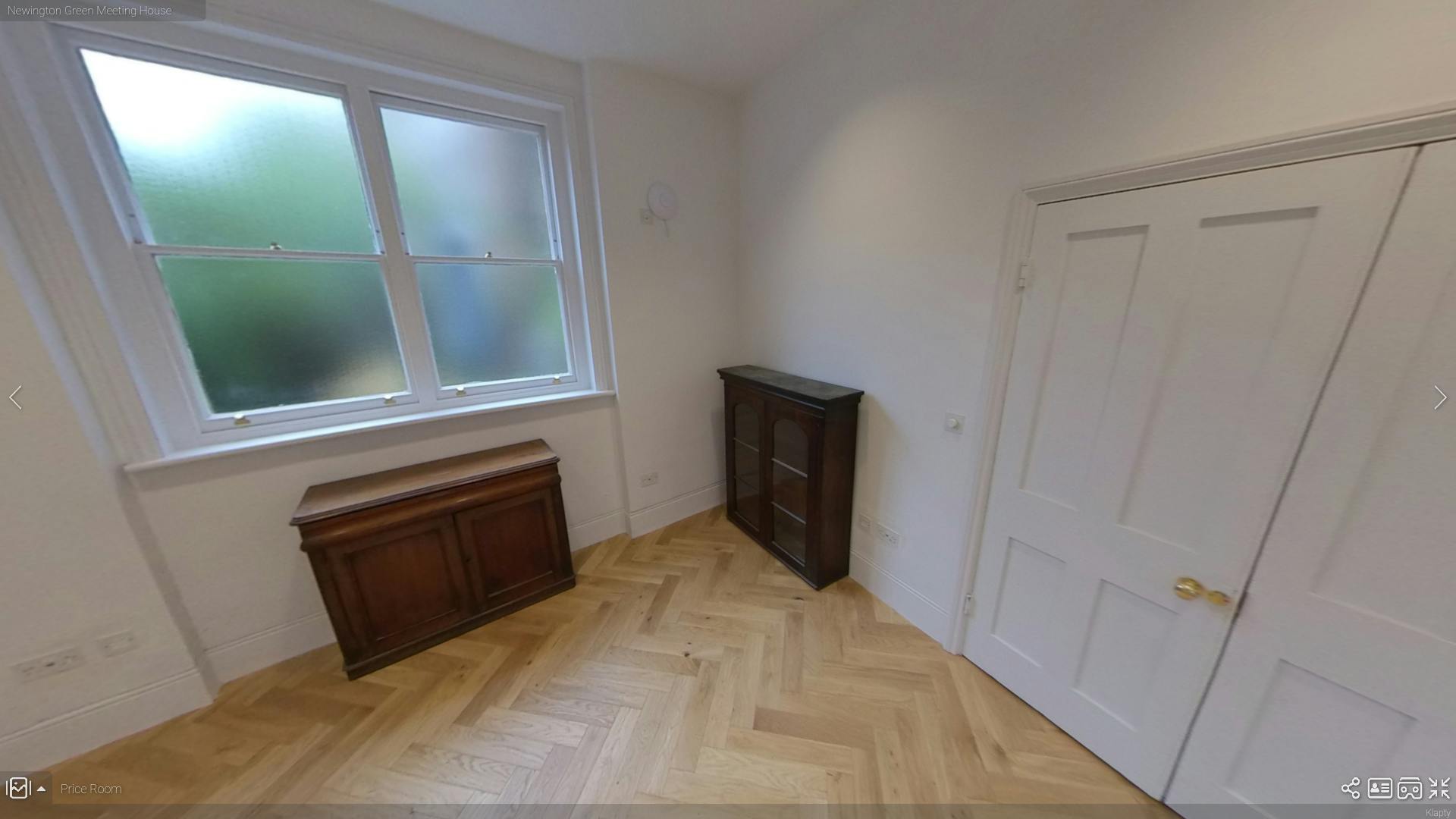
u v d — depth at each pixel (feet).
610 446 9.10
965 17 4.88
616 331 8.33
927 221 5.69
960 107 5.09
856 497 7.55
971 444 5.61
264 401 6.16
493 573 6.98
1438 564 2.92
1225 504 3.72
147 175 5.14
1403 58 2.69
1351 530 3.20
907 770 4.81
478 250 7.38
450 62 6.29
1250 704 3.81
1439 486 2.85
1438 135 2.61
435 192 6.89
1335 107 2.95
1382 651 3.18
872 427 7.02
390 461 6.83
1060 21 4.16
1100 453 4.43
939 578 6.37
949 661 6.22
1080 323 4.43
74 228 4.66
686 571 8.29
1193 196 3.58
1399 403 2.93
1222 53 3.34
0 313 4.18
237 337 5.87
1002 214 4.89
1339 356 3.09
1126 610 4.47
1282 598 3.54
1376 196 2.85
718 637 6.69
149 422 5.23
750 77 7.89
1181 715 4.19
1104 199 4.09
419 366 7.09
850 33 6.17
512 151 7.43
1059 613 5.05
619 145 7.62
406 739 5.21
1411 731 3.14
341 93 6.03
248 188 5.68
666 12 5.97
